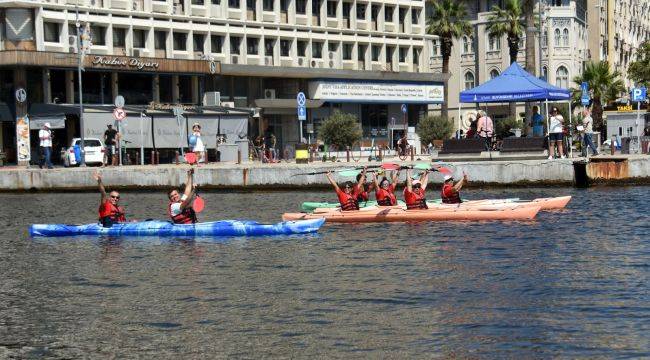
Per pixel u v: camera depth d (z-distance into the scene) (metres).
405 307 20.12
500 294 21.11
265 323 19.11
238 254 27.91
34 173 53.94
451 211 34.44
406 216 34.53
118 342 18.11
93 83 69.44
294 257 27.11
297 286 22.64
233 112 73.19
